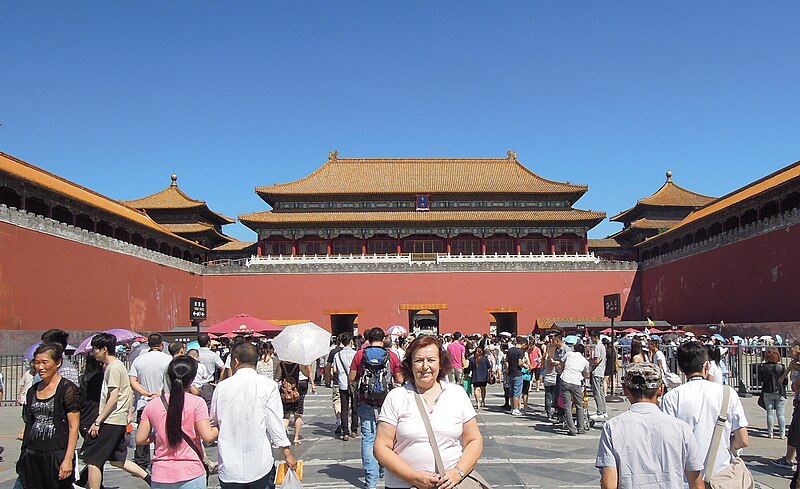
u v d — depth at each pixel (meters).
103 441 11.94
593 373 22.22
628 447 6.68
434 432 6.88
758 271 51.97
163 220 86.88
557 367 20.95
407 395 7.07
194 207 85.06
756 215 60.00
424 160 90.25
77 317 48.41
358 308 70.31
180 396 9.17
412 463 6.81
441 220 78.19
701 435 8.23
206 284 71.69
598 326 62.56
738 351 29.06
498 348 37.00
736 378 29.39
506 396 26.44
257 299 70.88
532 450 17.33
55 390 10.05
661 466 6.60
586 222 79.06
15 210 41.88
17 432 21.36
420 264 71.06
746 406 25.44
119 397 12.21
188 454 9.12
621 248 99.06
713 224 64.25
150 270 60.56
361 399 13.66
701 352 8.71
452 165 89.88
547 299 71.12
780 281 48.91
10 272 41.03
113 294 53.75
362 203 81.50
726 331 52.34
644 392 6.95
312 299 70.50
